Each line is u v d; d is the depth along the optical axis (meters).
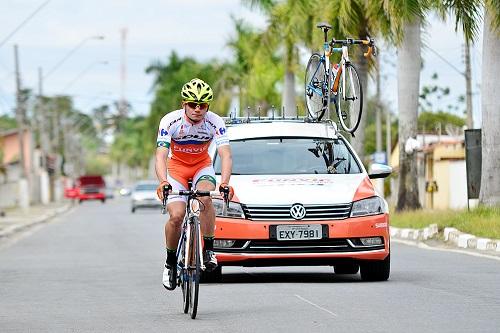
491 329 20.30
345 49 34.78
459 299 25.41
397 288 28.16
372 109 164.50
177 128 23.52
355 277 32.25
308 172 31.30
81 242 61.97
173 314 24.09
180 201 23.52
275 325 21.55
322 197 29.66
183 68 171.12
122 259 45.22
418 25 68.25
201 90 23.16
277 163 31.56
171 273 24.48
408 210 70.19
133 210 128.00
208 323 22.19
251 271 34.84
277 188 29.92
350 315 22.78
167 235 23.88
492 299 25.39
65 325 22.66
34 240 66.56
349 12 67.44
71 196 173.25
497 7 53.44
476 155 59.34
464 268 34.88
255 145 32.19
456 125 149.50
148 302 26.91
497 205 55.75
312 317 22.59
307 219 29.36
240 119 34.16
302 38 80.38
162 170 23.23
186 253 23.25
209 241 23.59
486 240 45.66
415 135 69.50
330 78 35.72
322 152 31.92
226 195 23.25
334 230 29.36
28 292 30.64
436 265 36.34
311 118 34.50
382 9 65.38
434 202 115.50
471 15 57.44
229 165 23.52
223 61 141.38
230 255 29.34
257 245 29.36
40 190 178.88
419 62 68.94
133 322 22.86
